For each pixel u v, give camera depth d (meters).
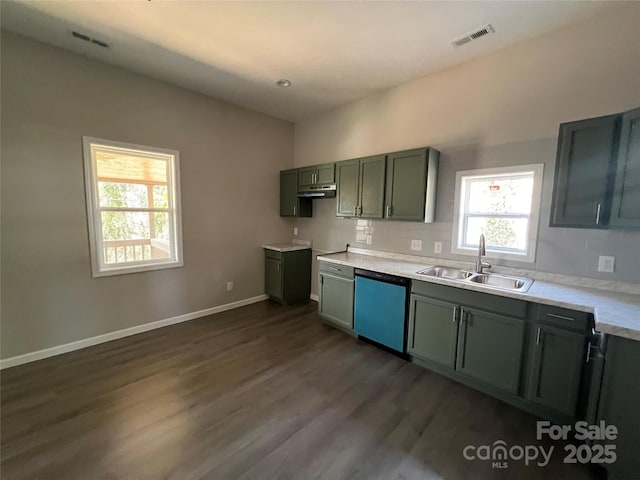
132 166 3.09
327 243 4.18
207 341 3.03
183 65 2.83
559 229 2.26
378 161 3.09
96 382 2.27
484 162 2.62
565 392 1.82
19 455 1.58
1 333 2.41
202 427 1.82
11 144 2.36
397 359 2.72
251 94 3.54
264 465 1.55
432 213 2.93
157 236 3.33
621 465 1.47
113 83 2.84
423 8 1.97
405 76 3.01
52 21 2.16
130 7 2.00
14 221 2.41
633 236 1.97
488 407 2.06
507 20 2.09
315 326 3.47
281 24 2.17
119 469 1.51
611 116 1.81
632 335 1.39
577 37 2.11
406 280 2.62
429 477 1.50
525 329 1.97
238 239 4.07
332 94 3.50
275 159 4.43
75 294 2.76
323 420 1.90
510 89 2.44
